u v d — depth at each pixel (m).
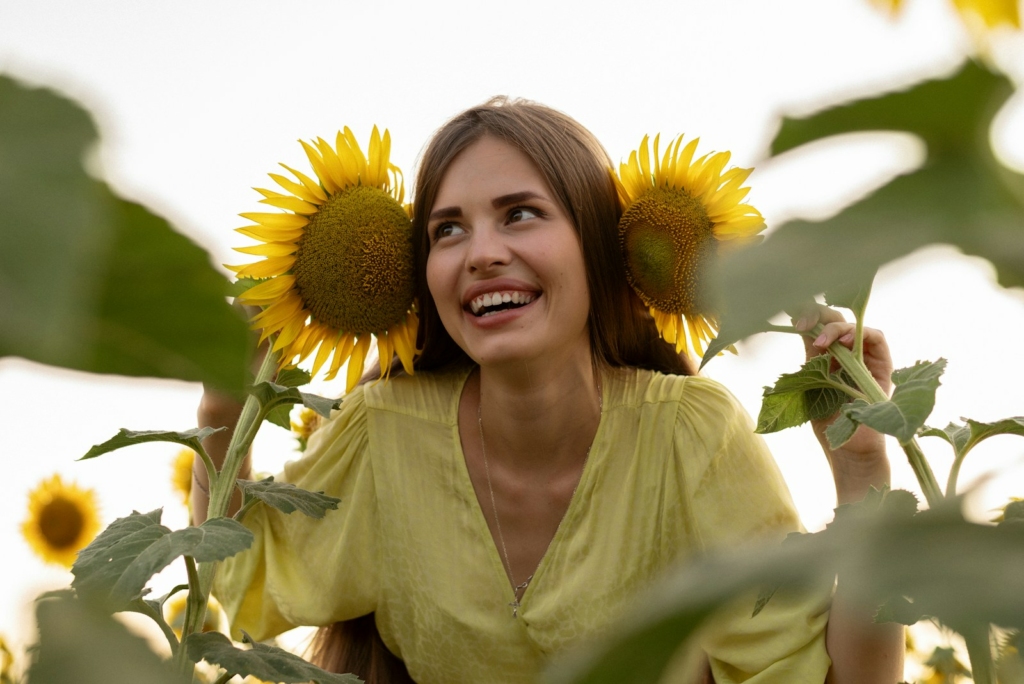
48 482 2.17
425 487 2.07
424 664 2.08
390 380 2.18
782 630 1.78
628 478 2.00
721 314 0.13
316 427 2.21
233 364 0.15
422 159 1.94
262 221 1.63
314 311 1.70
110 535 1.17
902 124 0.15
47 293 0.11
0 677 0.95
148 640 0.16
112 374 0.15
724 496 1.96
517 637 2.01
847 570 0.13
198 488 1.89
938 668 2.16
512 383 1.96
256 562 2.01
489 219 1.87
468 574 2.04
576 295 1.92
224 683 1.18
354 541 2.05
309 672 1.14
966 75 0.14
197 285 0.15
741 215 1.70
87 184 0.12
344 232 1.66
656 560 1.99
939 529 0.13
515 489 2.06
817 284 0.13
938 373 1.07
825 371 1.25
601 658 0.13
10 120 0.12
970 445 1.07
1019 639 0.30
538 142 1.89
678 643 0.13
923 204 0.14
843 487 1.67
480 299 1.88
